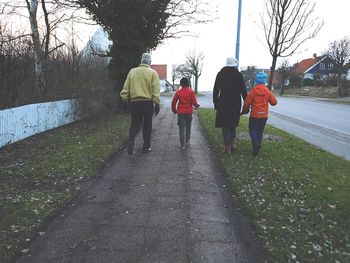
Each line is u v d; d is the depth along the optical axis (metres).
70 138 5.58
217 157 4.62
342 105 18.25
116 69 9.27
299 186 3.53
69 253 2.27
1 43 5.54
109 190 3.35
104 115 8.28
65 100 6.96
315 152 5.22
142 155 4.66
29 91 6.27
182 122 5.10
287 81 46.78
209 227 2.65
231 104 4.63
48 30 8.12
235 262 2.21
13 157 4.34
